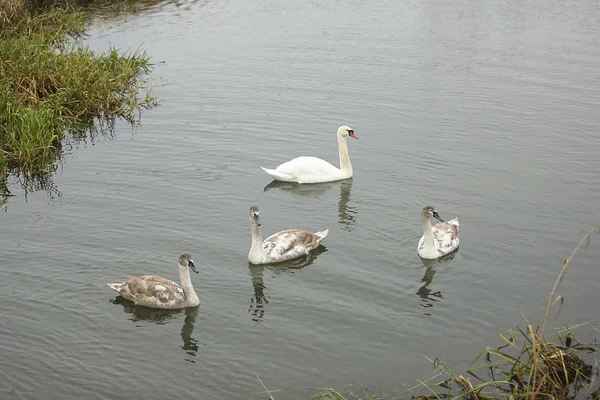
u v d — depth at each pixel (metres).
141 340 17.05
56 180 25.30
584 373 15.37
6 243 20.95
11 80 30.28
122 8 46.94
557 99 30.77
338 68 34.88
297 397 15.09
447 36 38.94
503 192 23.72
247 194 24.23
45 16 41.44
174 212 22.84
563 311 17.64
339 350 16.56
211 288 19.14
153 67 35.78
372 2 46.34
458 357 16.19
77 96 31.25
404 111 30.14
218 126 29.31
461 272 19.53
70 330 17.31
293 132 28.70
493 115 29.55
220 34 40.84
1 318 17.59
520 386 15.11
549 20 41.22
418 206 23.20
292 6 46.25
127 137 28.73
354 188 24.67
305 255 20.70
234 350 16.69
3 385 15.37
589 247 20.38
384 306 18.19
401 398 14.92
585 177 24.56
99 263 19.98
